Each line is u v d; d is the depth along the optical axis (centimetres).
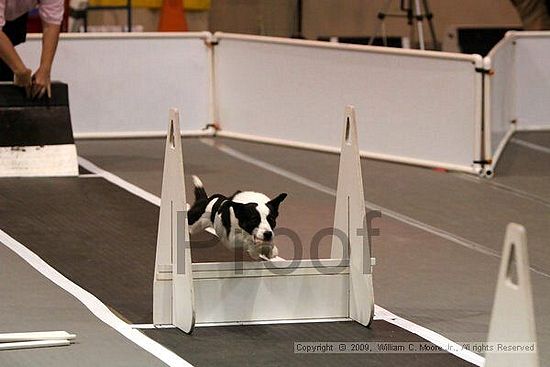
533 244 825
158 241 611
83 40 1227
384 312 649
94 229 838
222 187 1005
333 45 1152
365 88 1142
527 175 1080
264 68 1219
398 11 1828
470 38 1612
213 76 1265
